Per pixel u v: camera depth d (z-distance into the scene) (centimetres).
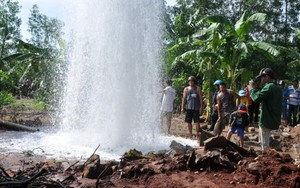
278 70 3070
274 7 3850
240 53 1534
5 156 710
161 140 936
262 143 737
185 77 2005
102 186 512
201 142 853
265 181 525
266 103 723
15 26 3209
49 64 2017
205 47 1744
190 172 589
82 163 644
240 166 588
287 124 1527
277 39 3838
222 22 1455
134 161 637
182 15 2175
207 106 1558
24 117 1506
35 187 456
